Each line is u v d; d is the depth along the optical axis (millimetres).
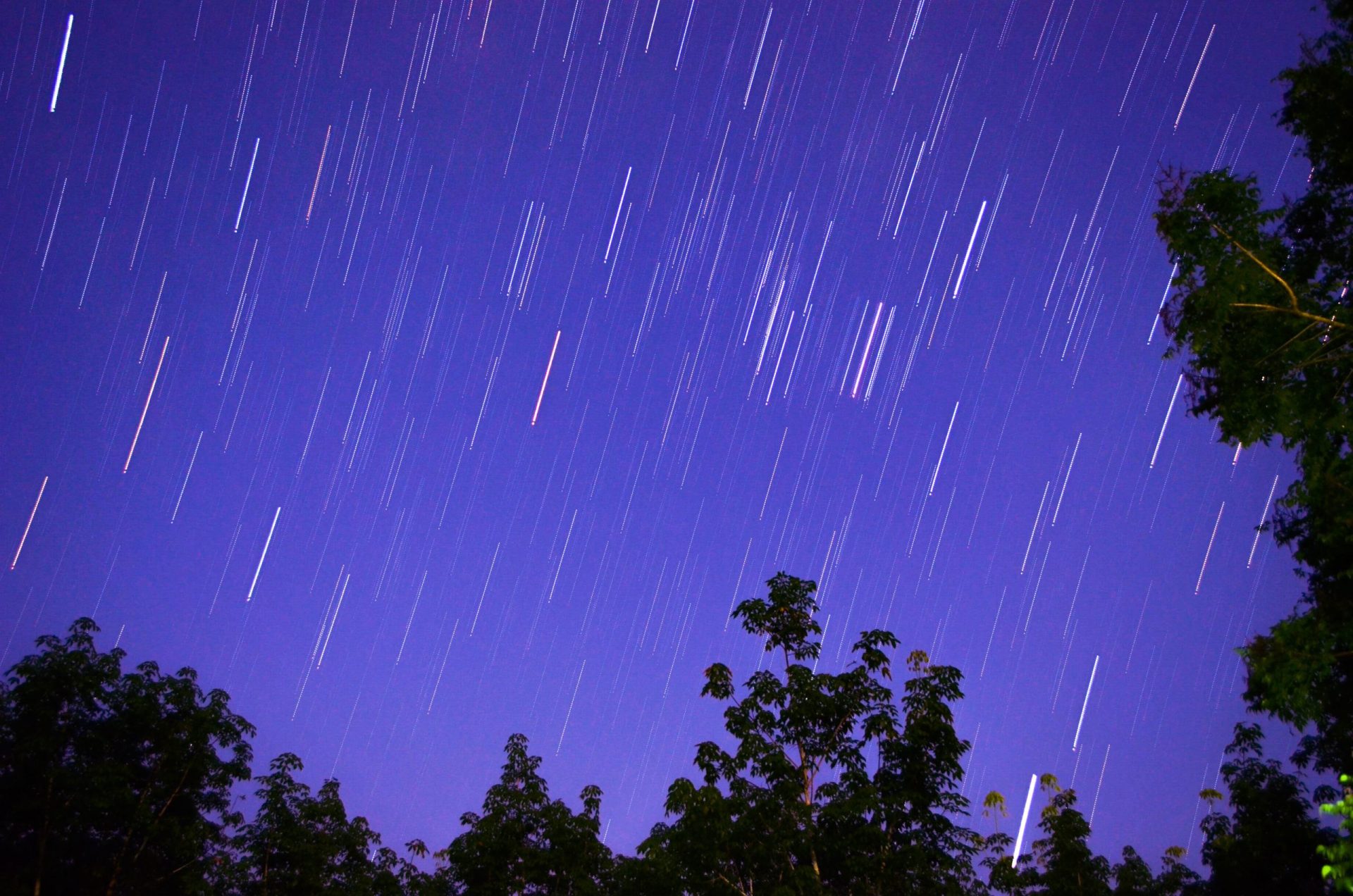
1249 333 13812
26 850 20953
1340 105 14023
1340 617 13258
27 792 20906
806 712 16906
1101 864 21875
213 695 23156
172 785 21875
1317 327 13477
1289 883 18766
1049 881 21562
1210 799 20484
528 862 21578
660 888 17734
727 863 16391
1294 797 19484
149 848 21797
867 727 17047
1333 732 13930
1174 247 14266
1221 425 14109
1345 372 13461
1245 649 13352
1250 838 19141
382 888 22297
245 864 21578
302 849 21625
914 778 16719
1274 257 13984
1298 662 12750
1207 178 14148
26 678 21578
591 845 22234
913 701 17438
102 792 20766
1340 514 12812
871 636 17859
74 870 21047
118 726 21906
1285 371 13570
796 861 16469
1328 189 14469
